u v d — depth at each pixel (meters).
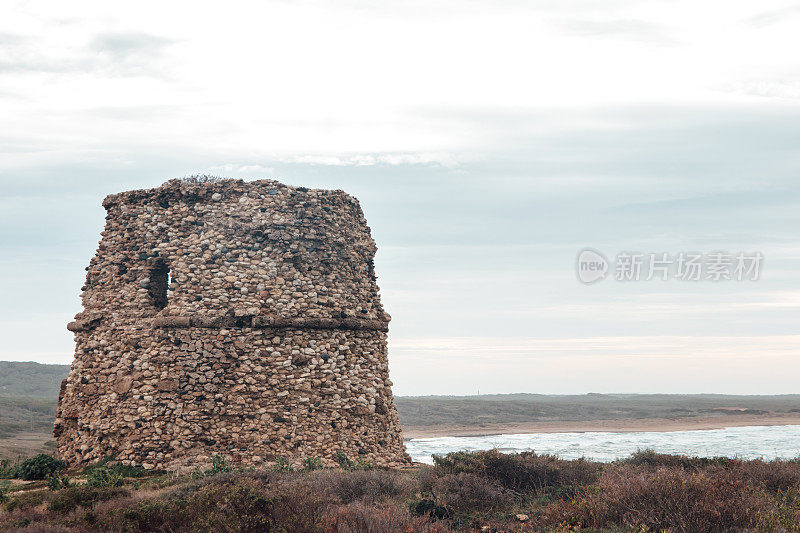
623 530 18.16
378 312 38.16
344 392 34.19
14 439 73.88
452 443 90.88
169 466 30.83
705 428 123.50
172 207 34.78
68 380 35.50
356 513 19.31
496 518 21.67
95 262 36.19
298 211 35.06
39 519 21.56
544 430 124.38
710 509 18.25
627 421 148.75
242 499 20.14
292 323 33.47
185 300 33.19
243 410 32.22
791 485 24.58
